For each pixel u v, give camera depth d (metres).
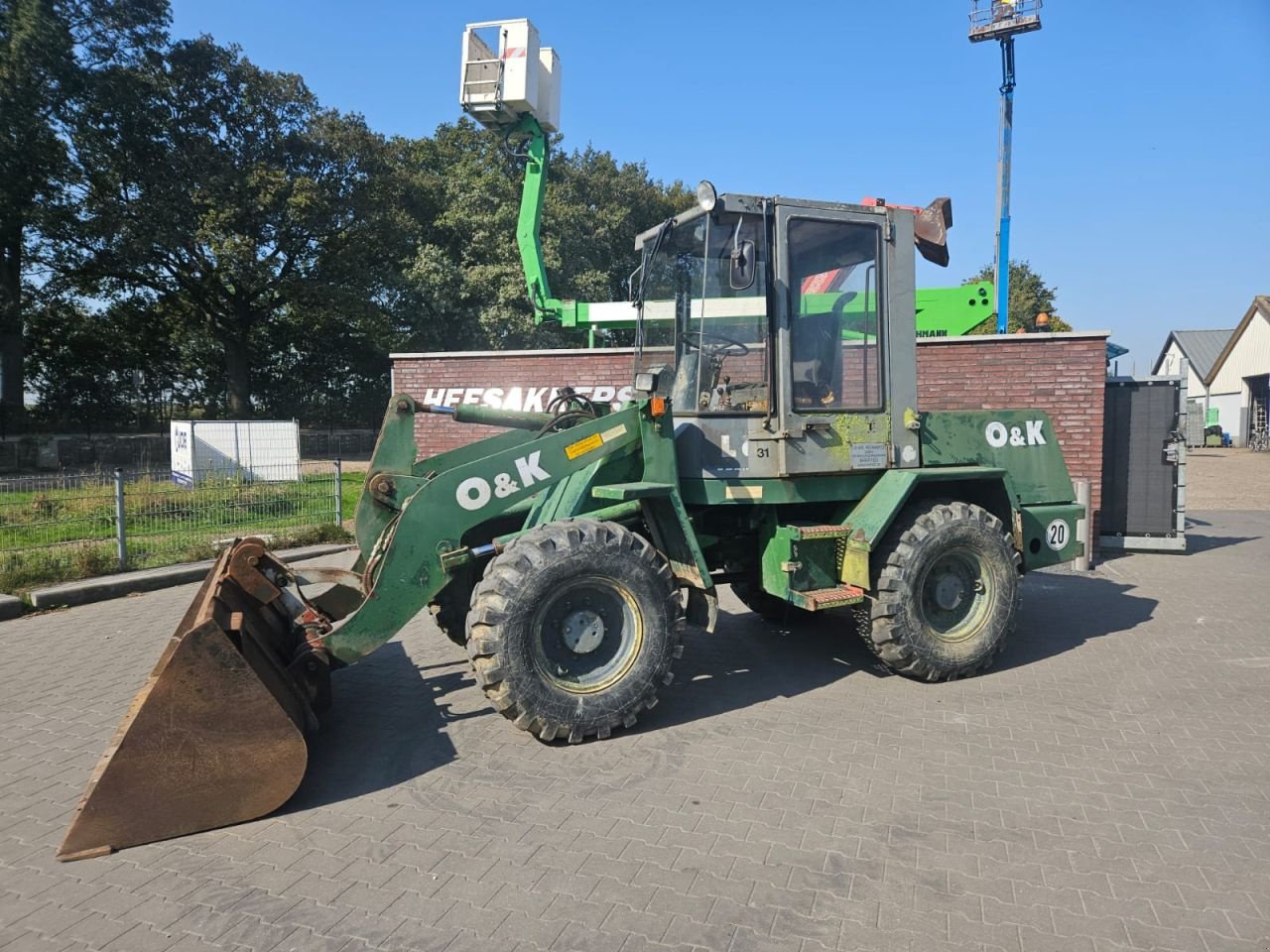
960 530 5.05
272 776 3.48
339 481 11.19
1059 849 3.14
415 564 4.25
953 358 9.41
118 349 31.52
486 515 4.38
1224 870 2.97
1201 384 43.22
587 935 2.65
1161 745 4.12
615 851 3.18
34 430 26.98
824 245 5.03
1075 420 9.16
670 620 4.38
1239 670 5.29
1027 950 2.54
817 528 5.01
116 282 29.52
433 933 2.68
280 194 27.78
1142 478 9.56
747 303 4.89
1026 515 5.80
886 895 2.85
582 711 4.14
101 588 7.80
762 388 4.92
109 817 3.25
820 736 4.30
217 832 3.39
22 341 27.56
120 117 26.34
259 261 28.53
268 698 3.48
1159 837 3.21
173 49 27.97
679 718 4.59
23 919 2.79
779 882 2.94
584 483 4.82
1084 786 3.66
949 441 5.59
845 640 6.15
